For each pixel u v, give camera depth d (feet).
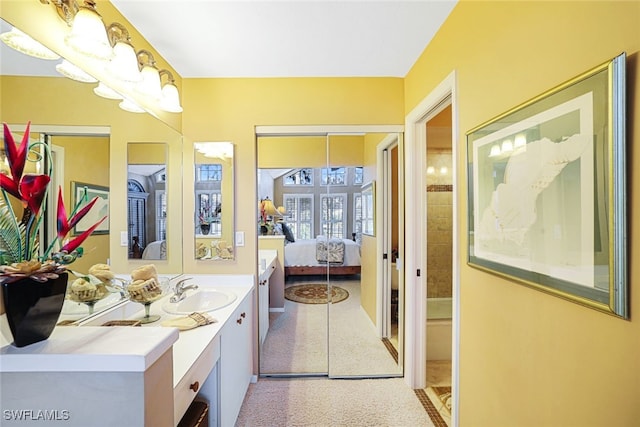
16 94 3.01
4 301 2.25
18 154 2.52
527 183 2.99
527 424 3.14
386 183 7.99
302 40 5.51
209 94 6.93
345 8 4.63
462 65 4.44
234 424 5.33
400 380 7.03
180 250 6.82
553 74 2.74
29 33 3.21
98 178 4.30
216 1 4.45
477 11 4.02
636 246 2.03
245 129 6.96
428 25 5.09
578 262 2.41
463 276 4.51
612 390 2.22
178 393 3.19
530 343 3.08
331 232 8.30
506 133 3.34
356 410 5.95
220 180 6.95
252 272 6.97
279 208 8.77
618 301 2.12
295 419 5.67
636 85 2.02
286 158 8.57
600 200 2.21
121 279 4.77
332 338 8.30
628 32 2.07
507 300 3.46
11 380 2.26
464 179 4.43
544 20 2.84
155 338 2.56
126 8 4.59
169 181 6.40
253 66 6.49
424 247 6.78
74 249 3.05
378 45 5.70
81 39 3.67
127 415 2.26
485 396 3.94
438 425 5.56
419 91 6.15
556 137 2.61
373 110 7.05
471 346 4.29
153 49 5.76
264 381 6.95
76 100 3.88
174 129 6.59
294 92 6.98
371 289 8.29
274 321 9.27
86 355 2.25
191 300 6.00
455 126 4.65
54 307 2.52
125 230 4.99
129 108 5.09
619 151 2.08
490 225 3.68
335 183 8.16
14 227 2.50
